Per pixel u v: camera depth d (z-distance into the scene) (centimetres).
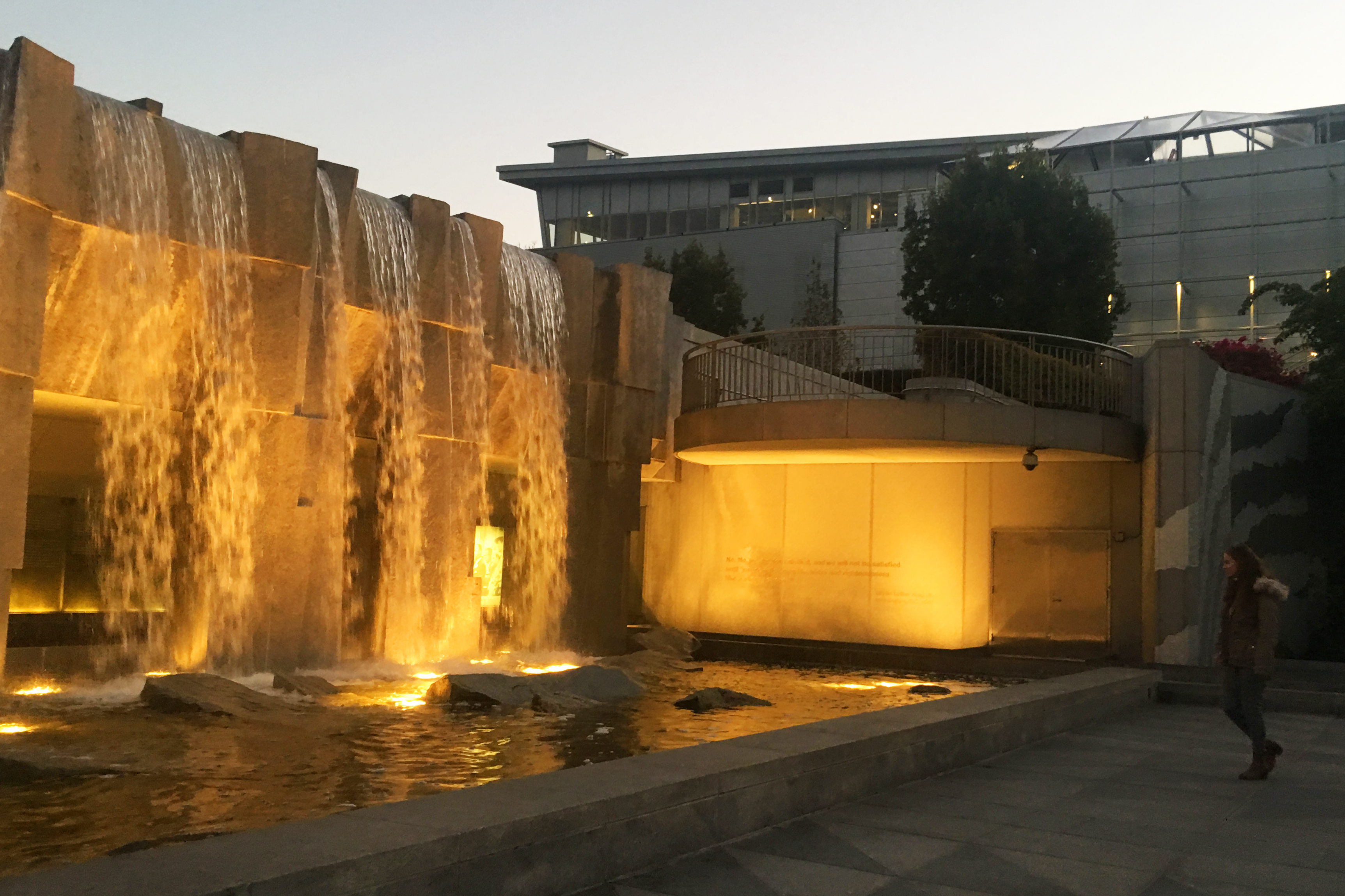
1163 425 1853
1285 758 917
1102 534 1998
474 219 1827
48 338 1321
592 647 2002
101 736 978
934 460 2106
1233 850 570
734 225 5903
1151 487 1877
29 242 1217
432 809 448
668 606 2345
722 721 1183
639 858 499
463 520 1797
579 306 2022
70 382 1352
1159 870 527
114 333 1358
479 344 1811
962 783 750
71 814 679
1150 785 762
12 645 1386
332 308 1570
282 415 1499
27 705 1158
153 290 1370
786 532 2272
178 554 1436
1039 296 3509
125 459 1486
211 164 1431
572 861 461
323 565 1553
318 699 1278
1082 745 958
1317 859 554
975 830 602
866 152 5603
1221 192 4450
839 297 4938
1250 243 4378
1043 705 986
